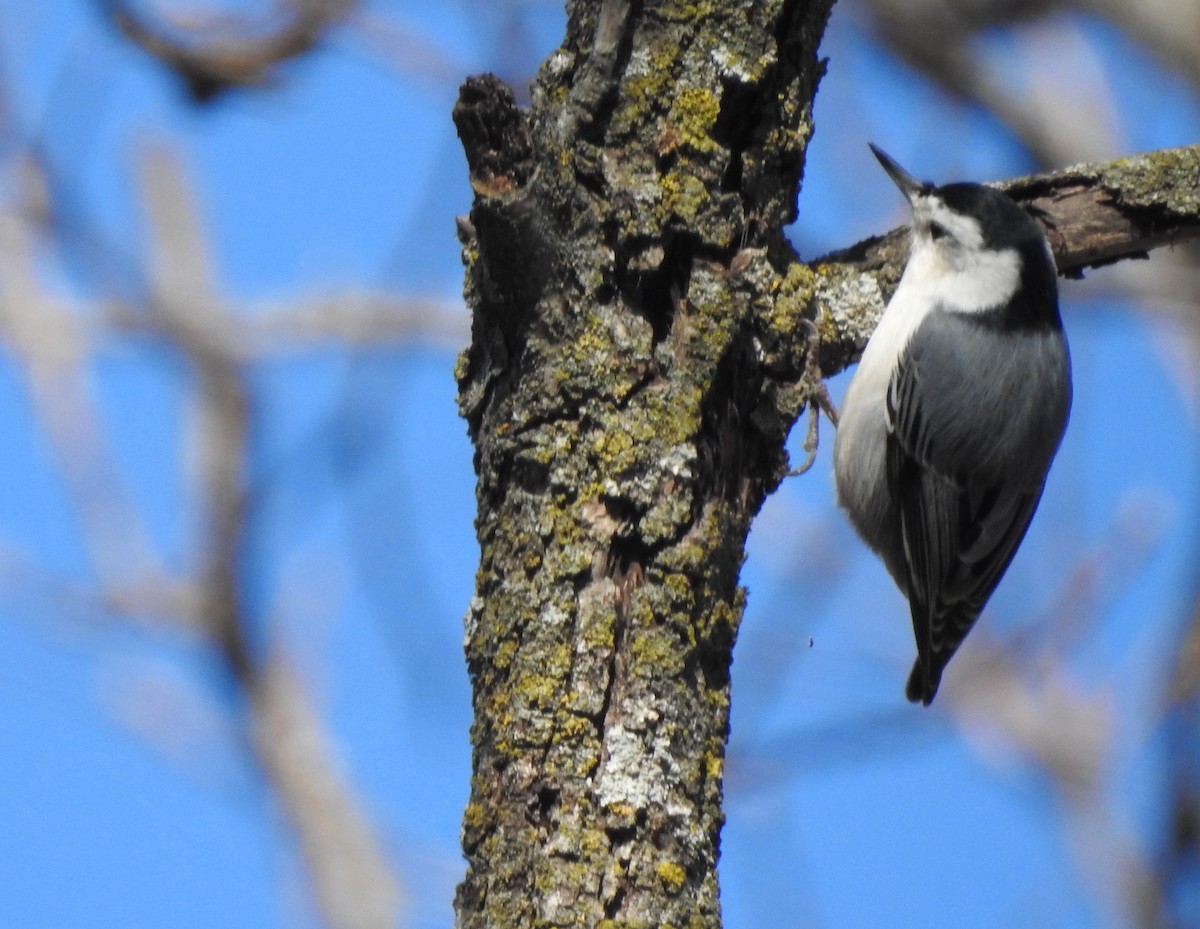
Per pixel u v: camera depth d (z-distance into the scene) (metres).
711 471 8.12
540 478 7.90
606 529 7.77
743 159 8.52
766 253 8.57
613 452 7.84
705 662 7.85
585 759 7.33
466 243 8.94
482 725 7.62
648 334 8.05
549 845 7.21
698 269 8.23
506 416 8.05
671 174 8.23
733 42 8.41
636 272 8.09
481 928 7.18
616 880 7.15
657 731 7.44
